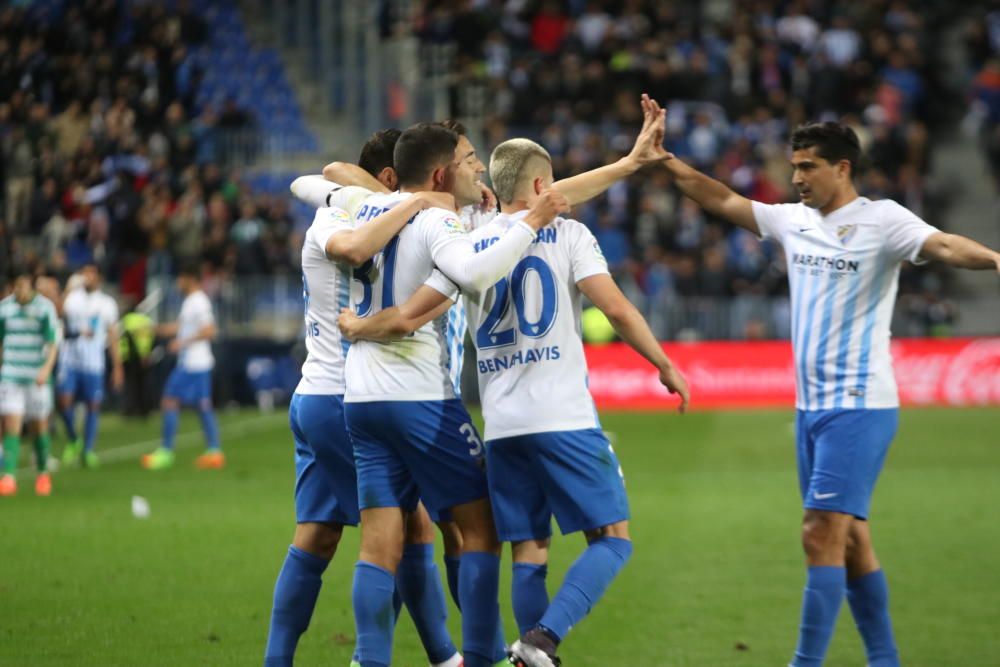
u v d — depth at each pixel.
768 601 27.39
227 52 102.12
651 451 57.41
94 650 22.91
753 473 49.69
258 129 96.69
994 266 19.23
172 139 87.75
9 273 52.97
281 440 62.66
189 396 51.81
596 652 23.30
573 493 18.86
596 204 87.38
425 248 18.88
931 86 99.31
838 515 20.11
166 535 34.97
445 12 101.62
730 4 108.25
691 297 82.12
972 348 80.75
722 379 80.50
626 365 81.00
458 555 20.75
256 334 80.94
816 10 102.44
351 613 26.11
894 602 27.34
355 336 18.98
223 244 82.00
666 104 94.00
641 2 100.31
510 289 19.23
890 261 20.38
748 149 90.56
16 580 28.95
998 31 102.31
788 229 21.38
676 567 31.08
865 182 88.62
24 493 43.91
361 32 103.88
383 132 21.27
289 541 34.00
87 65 90.31
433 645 20.28
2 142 83.56
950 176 98.38
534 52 99.69
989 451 56.94
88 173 83.69
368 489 19.23
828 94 93.69
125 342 72.38
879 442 20.28
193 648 23.05
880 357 20.44
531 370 19.09
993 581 29.44
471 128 96.25
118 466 52.44
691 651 23.34
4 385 43.66
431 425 19.05
